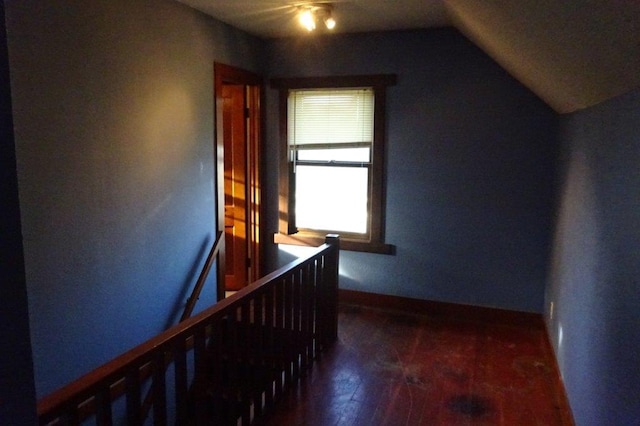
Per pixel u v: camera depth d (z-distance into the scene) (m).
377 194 4.29
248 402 2.44
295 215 4.66
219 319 2.12
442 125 4.03
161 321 3.30
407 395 2.83
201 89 3.61
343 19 3.70
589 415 2.04
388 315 4.22
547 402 2.78
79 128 2.55
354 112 4.30
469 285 4.12
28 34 2.23
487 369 3.18
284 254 4.67
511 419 2.60
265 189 4.65
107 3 2.69
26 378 0.67
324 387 2.92
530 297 3.95
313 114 4.43
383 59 4.12
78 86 2.53
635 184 1.52
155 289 3.22
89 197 2.64
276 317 2.68
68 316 2.54
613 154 1.85
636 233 1.49
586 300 2.24
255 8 3.45
